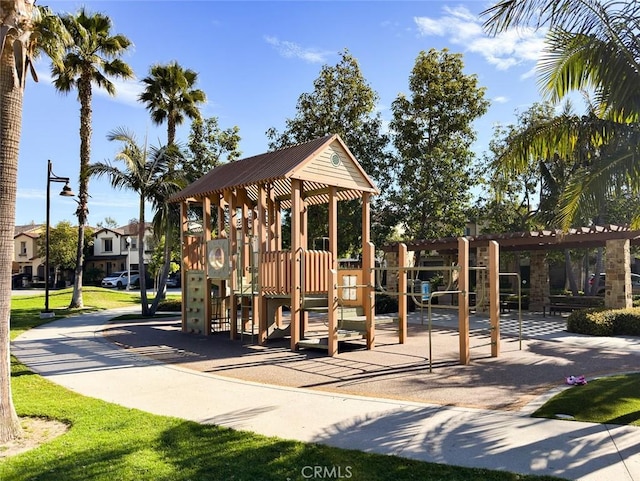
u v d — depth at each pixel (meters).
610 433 4.79
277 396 6.55
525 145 8.29
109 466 4.03
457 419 5.39
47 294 17.92
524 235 15.39
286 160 11.18
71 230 40.72
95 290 31.00
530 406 5.90
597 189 7.38
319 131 21.58
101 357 9.81
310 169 10.62
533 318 16.98
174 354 10.20
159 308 21.08
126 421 5.30
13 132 4.99
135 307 23.05
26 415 5.64
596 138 7.68
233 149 24.45
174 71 22.83
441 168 20.62
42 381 7.55
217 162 23.98
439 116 20.88
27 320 16.84
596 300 16.61
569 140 7.93
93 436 4.79
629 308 13.45
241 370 8.46
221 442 4.62
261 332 11.48
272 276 11.34
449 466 4.05
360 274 11.41
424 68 20.80
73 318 17.70
